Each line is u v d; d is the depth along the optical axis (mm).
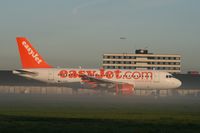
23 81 174250
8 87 171625
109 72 151250
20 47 155250
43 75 151000
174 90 176000
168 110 77688
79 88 153750
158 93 172375
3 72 180250
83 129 40312
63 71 151250
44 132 37844
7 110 69250
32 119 50906
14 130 38656
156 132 39219
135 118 55250
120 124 46375
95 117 55969
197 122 50375
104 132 38438
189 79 181625
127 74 151125
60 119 51406
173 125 46125
